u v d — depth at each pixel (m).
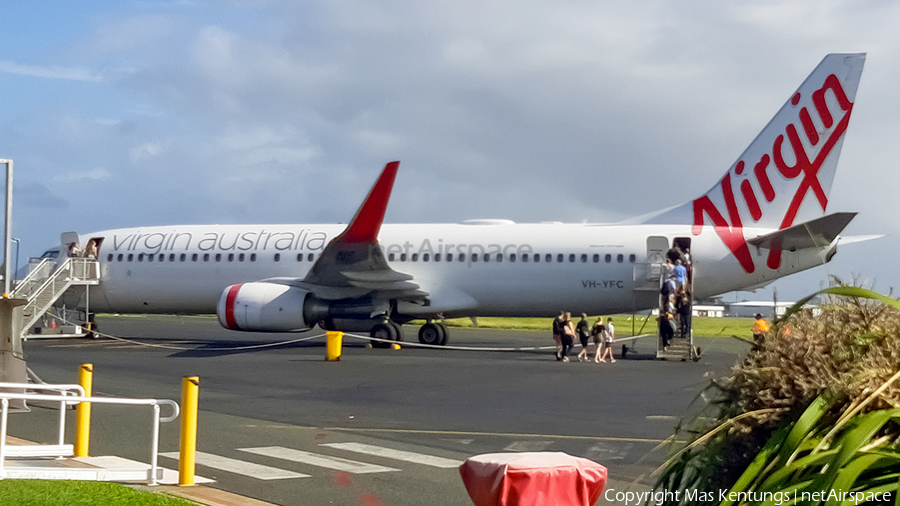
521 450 10.98
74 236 32.78
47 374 20.98
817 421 2.81
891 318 2.87
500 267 28.41
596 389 18.17
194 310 31.78
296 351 28.77
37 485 8.18
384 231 29.89
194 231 31.44
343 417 14.08
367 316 28.48
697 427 3.40
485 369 22.61
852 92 26.12
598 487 4.32
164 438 11.96
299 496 8.28
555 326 26.19
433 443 11.52
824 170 26.45
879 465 2.60
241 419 13.82
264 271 30.11
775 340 3.08
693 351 26.14
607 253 27.61
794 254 26.56
